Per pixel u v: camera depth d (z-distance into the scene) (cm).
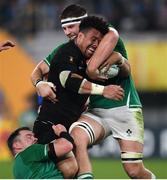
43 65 2359
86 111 2338
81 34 2178
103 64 2177
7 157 5044
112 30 2189
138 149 2328
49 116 2241
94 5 5972
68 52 2200
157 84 5212
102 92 2155
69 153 2181
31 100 5222
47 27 5809
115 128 2333
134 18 5947
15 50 5300
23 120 5178
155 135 5125
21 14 5872
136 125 2333
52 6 5925
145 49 5219
